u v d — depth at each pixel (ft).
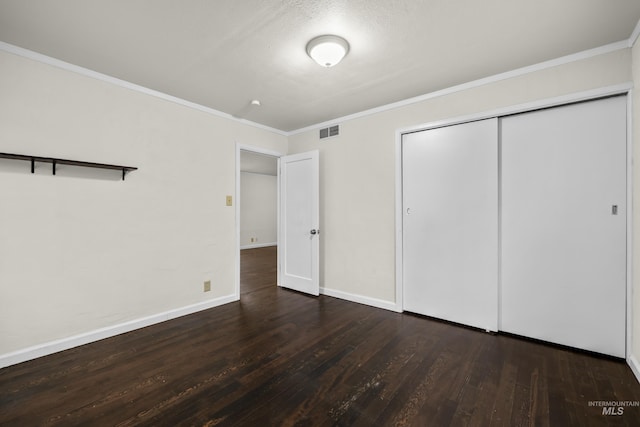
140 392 5.87
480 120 8.80
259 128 12.94
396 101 10.39
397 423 5.03
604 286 7.21
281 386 6.07
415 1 5.43
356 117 11.56
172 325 9.32
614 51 6.87
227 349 7.70
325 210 12.64
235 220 11.90
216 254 11.25
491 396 5.73
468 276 9.08
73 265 7.86
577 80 7.29
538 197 8.02
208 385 6.11
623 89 6.74
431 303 9.84
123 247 8.80
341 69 8.06
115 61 7.65
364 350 7.62
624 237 6.97
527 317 8.22
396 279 10.48
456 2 5.46
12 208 6.93
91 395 5.76
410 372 6.58
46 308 7.42
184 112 10.27
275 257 22.49
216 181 11.25
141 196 9.19
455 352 7.49
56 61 7.50
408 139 10.31
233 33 6.45
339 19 5.96
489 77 8.49
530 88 7.91
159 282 9.62
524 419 5.11
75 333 7.88
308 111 11.43
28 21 5.97
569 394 5.78
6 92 6.82
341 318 9.87
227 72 8.23
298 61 7.64
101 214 8.36
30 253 7.18
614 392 5.83
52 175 7.51
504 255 8.55
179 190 10.14
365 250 11.36
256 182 28.96
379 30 6.32
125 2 5.42
